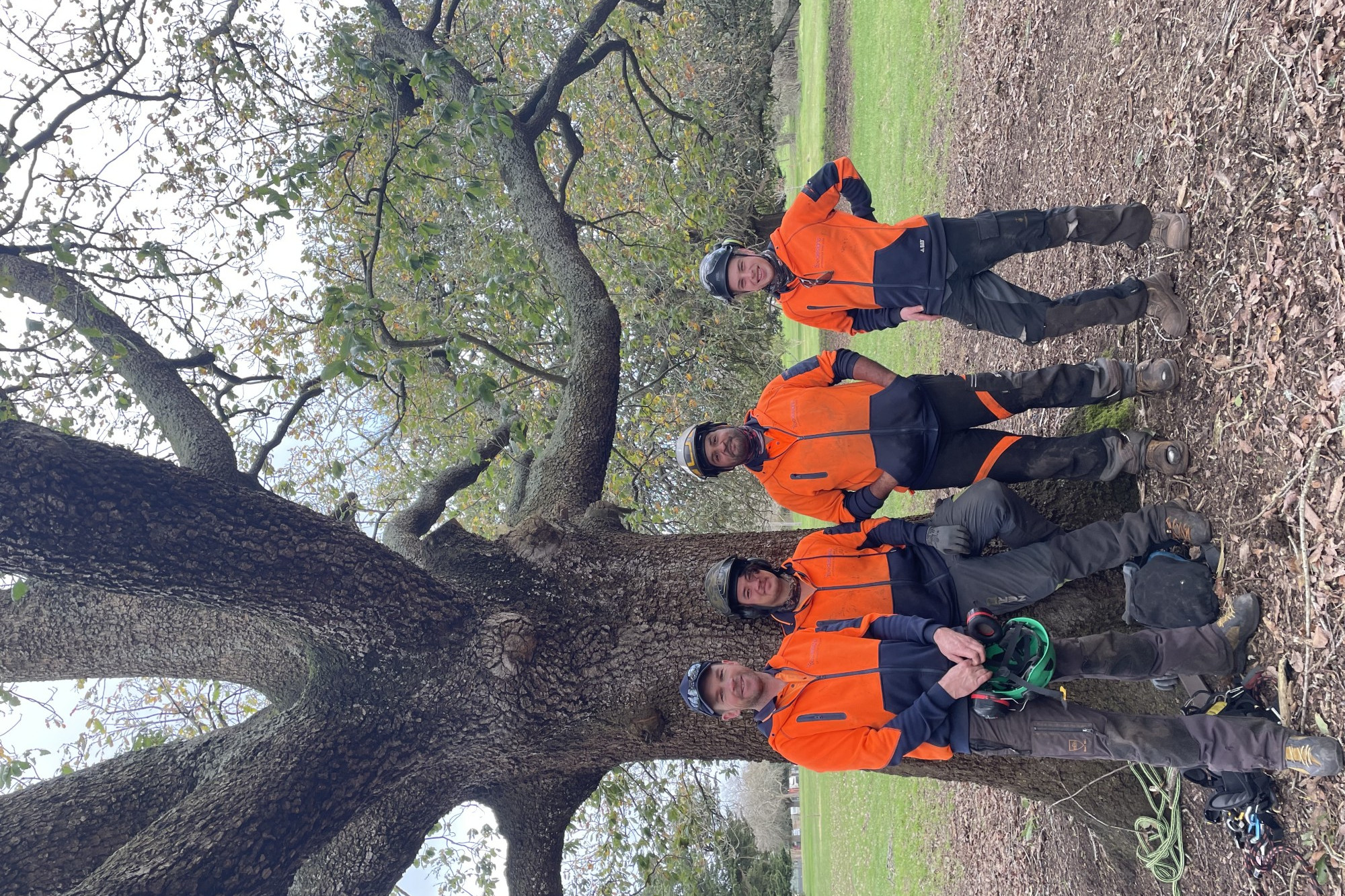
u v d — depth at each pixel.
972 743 2.95
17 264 3.95
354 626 3.44
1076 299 3.34
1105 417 3.81
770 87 13.82
